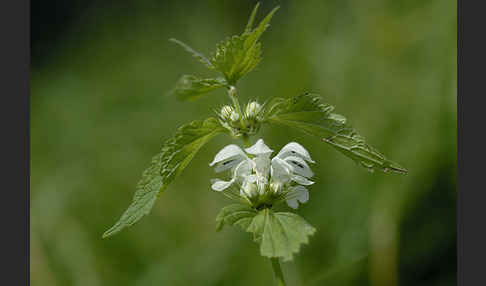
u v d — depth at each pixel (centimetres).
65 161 69
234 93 39
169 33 89
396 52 62
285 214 38
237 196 39
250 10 87
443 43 57
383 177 54
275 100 40
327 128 40
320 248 54
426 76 57
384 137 57
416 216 54
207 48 80
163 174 38
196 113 68
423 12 62
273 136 57
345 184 56
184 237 57
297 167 39
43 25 102
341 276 52
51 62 98
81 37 100
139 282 55
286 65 65
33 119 78
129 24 96
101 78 87
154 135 69
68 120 76
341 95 61
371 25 65
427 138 54
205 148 62
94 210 60
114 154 67
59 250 57
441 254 52
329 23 69
